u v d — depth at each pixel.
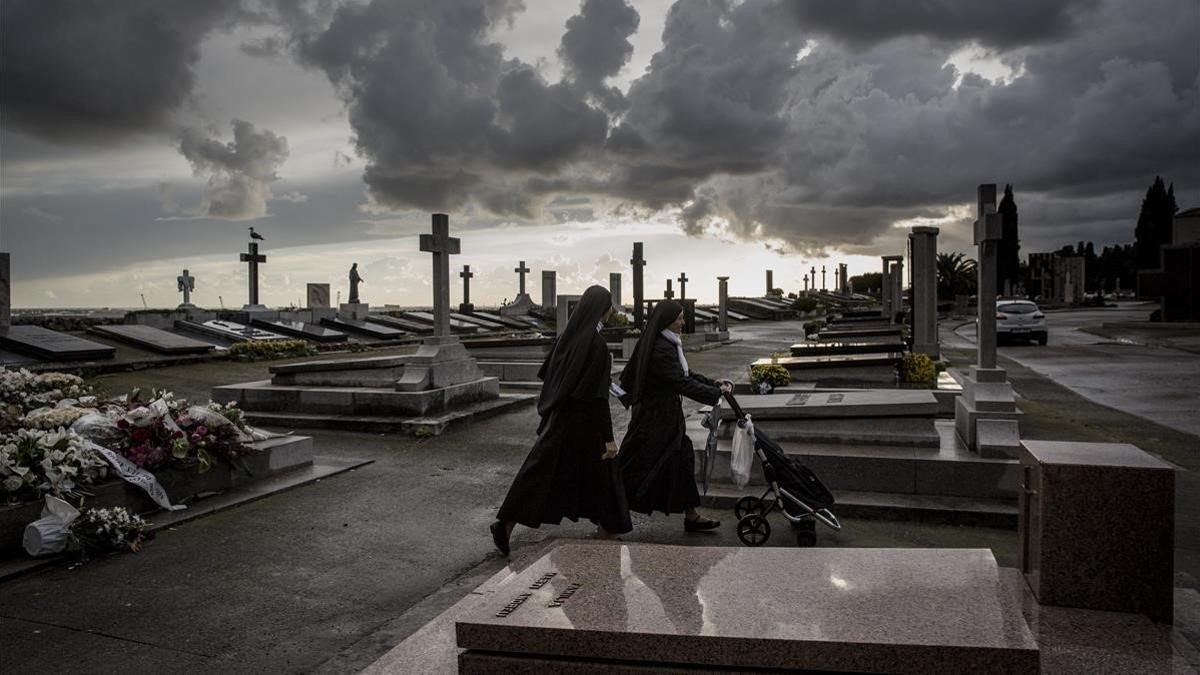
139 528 5.59
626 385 5.54
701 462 6.93
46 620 4.26
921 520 6.12
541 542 5.71
